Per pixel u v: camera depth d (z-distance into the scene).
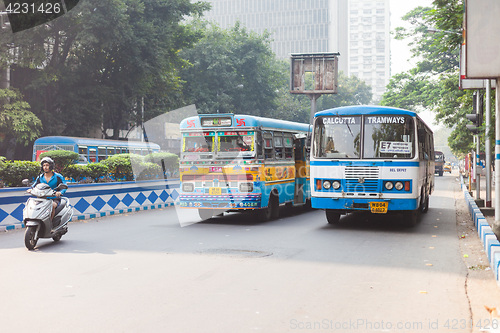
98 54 33.50
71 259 8.28
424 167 13.99
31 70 33.25
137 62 33.25
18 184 14.62
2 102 29.31
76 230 12.08
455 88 34.09
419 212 14.43
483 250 9.25
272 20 142.12
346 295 6.00
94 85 34.56
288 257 8.45
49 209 9.53
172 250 9.12
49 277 6.93
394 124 11.77
